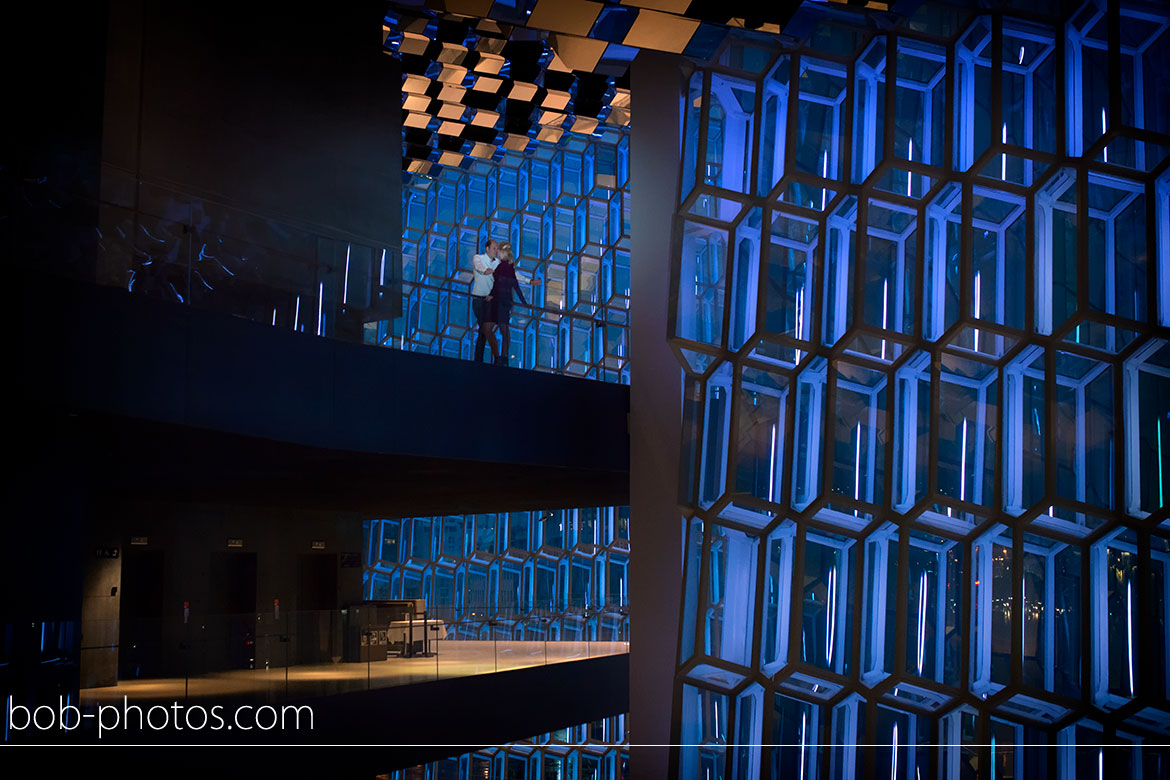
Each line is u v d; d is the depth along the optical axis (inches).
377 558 1465.3
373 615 558.9
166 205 465.7
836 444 472.1
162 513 776.9
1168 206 431.2
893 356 471.2
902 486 459.5
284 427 485.7
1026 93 459.5
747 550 494.9
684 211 526.0
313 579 926.4
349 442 519.5
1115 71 429.4
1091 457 433.4
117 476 625.0
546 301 1157.7
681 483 513.7
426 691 556.4
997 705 433.1
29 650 367.2
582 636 727.7
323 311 541.0
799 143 521.0
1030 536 437.1
